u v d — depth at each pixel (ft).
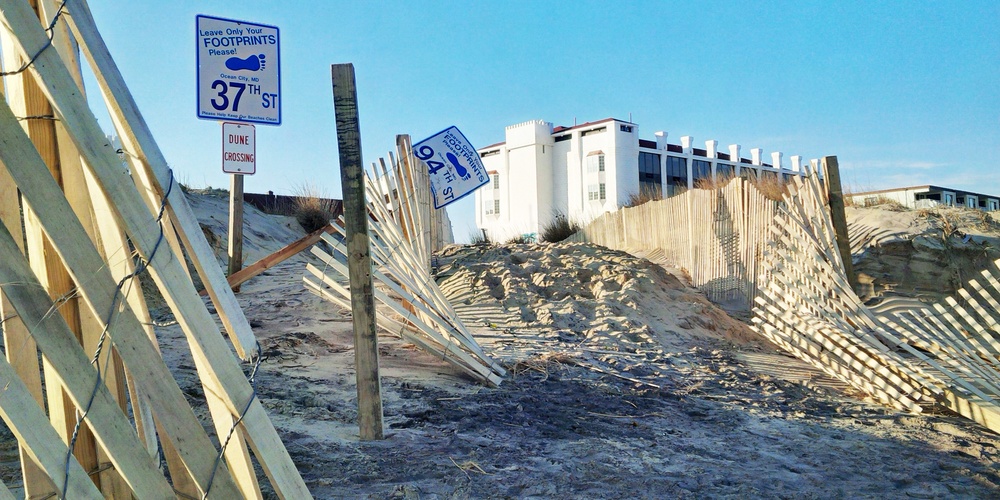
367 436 14.66
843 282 26.30
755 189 35.45
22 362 7.62
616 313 30.96
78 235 6.58
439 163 30.66
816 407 21.75
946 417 21.25
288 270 36.88
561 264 36.99
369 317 14.79
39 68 6.46
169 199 7.44
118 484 8.14
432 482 12.60
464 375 21.11
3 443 12.23
